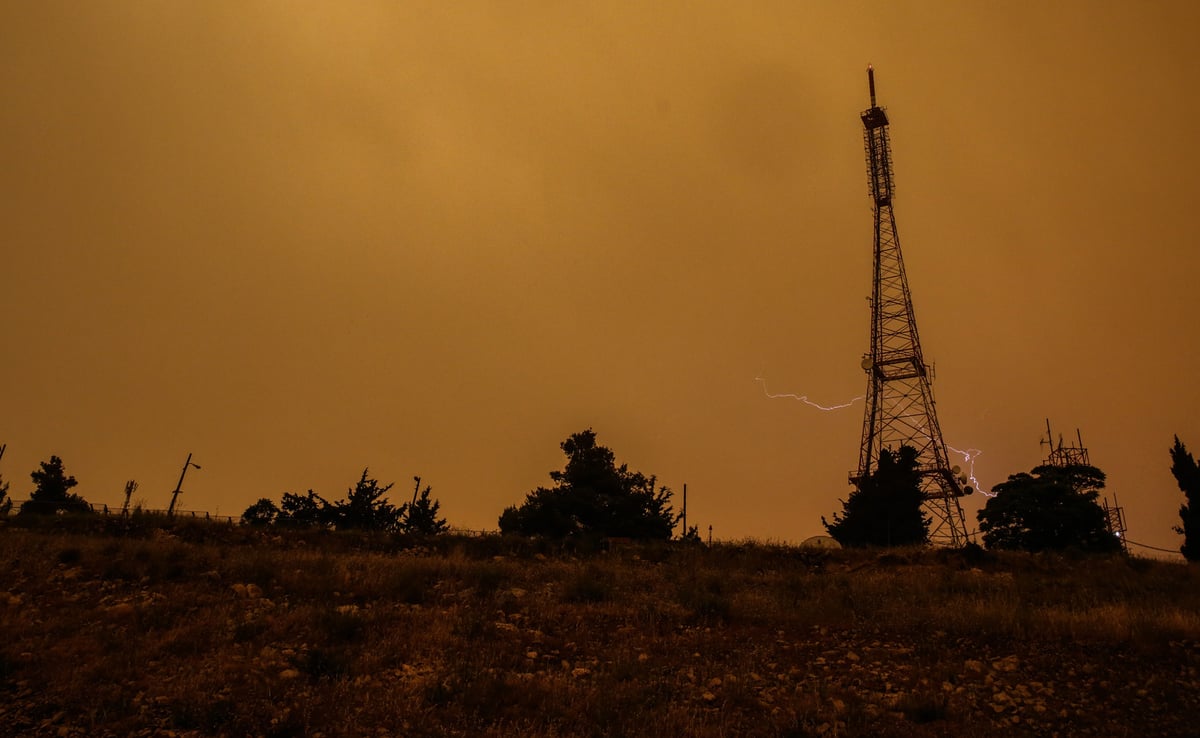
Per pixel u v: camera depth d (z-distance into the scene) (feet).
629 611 61.21
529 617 58.75
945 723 41.09
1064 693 44.98
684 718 40.81
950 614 59.52
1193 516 130.00
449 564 74.02
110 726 38.06
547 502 136.67
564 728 39.65
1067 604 67.92
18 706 39.63
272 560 70.49
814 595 69.62
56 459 172.65
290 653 47.73
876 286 197.47
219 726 38.37
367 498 132.36
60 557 66.39
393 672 45.93
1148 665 48.65
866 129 217.77
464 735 38.14
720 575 77.15
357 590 63.00
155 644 47.57
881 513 139.85
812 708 42.37
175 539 84.99
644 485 150.30
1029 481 125.70
